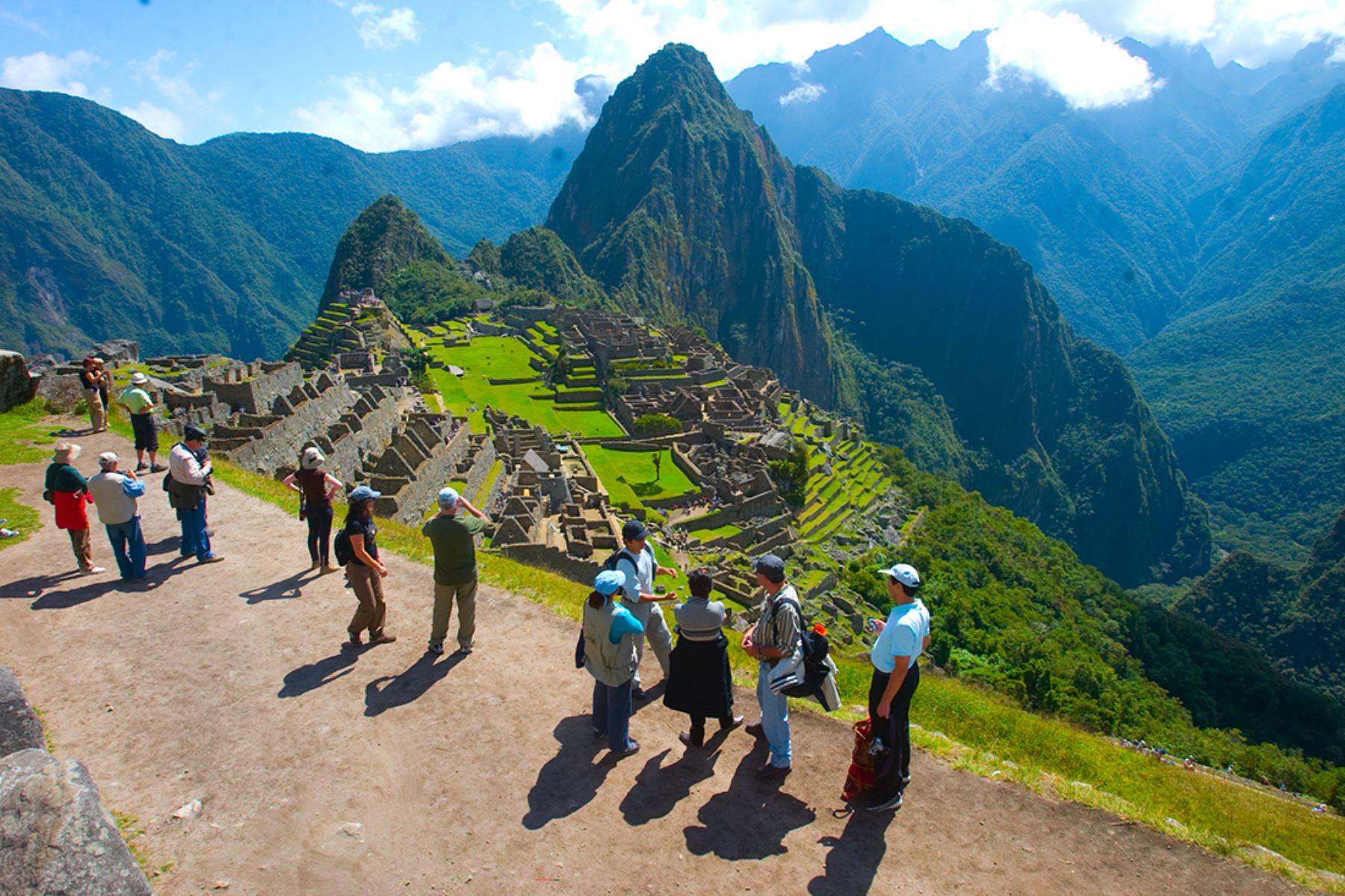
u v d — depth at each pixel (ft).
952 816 37.40
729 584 197.98
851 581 259.60
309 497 59.93
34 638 50.80
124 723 42.39
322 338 414.00
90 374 99.71
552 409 373.20
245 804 36.52
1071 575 373.61
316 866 33.06
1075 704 170.19
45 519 71.87
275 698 44.83
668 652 44.57
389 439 172.76
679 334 557.74
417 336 503.20
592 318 556.10
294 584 59.98
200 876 32.24
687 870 33.30
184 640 51.06
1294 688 316.19
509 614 55.98
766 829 35.68
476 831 35.22
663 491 264.93
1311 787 130.72
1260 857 36.01
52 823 25.71
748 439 322.96
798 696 37.68
